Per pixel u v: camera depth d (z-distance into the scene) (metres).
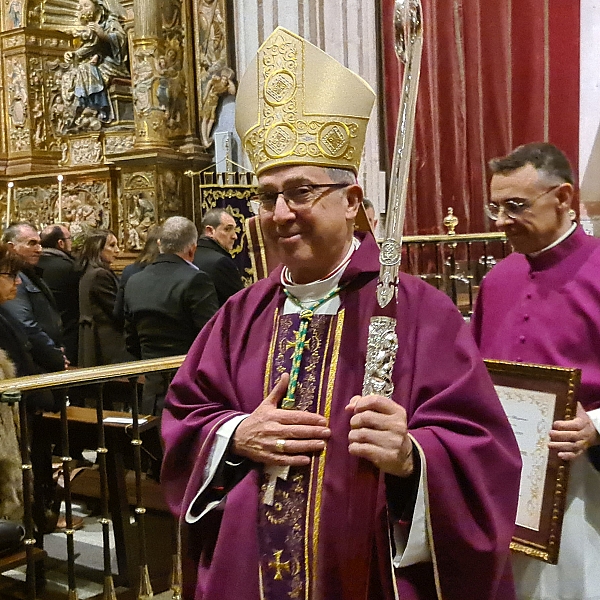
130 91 8.65
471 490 1.44
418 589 1.50
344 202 1.60
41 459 3.90
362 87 1.62
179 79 7.84
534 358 2.24
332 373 1.61
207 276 4.21
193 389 1.74
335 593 1.50
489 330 2.41
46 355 4.12
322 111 1.57
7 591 3.46
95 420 3.70
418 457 1.43
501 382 2.16
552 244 2.27
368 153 6.77
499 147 6.22
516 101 6.09
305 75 1.59
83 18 8.67
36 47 9.03
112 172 8.24
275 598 1.53
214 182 7.21
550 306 2.24
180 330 4.16
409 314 1.59
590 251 2.26
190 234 4.29
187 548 1.66
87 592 3.47
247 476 1.61
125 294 4.34
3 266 3.47
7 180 9.04
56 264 5.68
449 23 6.38
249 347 1.74
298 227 1.59
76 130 8.68
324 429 1.53
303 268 1.65
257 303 1.78
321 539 1.52
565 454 2.00
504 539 1.46
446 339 1.56
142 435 3.89
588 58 5.75
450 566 1.45
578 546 2.14
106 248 5.70
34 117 8.99
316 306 1.68
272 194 1.59
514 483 1.49
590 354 2.17
